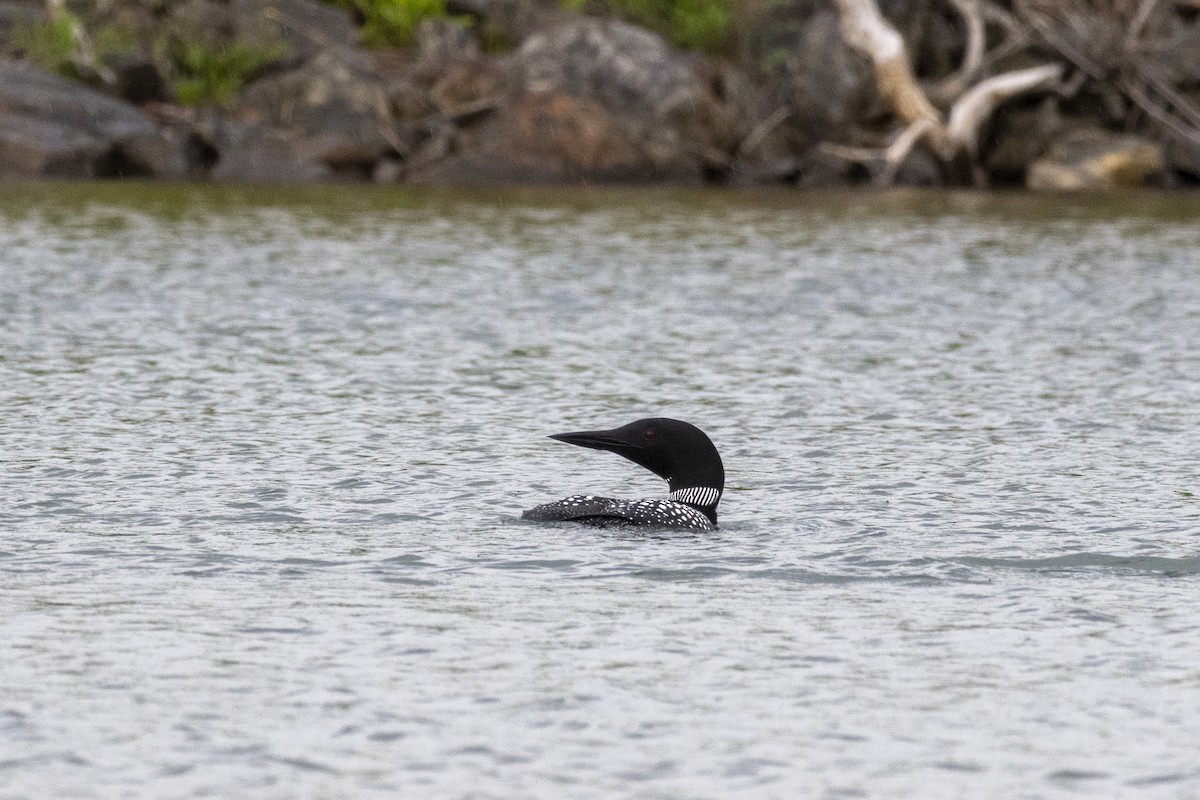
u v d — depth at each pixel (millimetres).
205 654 22328
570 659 22391
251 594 25125
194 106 113125
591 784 18422
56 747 19172
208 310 54969
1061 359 49094
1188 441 38406
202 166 111188
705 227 83875
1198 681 21891
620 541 28812
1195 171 118812
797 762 19109
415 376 45094
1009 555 28312
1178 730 20219
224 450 35938
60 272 62438
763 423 40125
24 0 118000
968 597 25688
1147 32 119375
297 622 23750
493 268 66938
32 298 56188
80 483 32594
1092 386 45156
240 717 20172
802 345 51062
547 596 25312
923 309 58312
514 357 48281
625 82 114375
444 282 62688
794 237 80000
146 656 22203
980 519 31000
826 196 104562
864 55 116375
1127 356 49688
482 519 30391
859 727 20219
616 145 113750
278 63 116750
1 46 113438
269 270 64875
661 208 94062
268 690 21047
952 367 47750
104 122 107188
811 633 23719
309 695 20922
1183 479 34531
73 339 49156
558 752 19297
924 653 22938
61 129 105562
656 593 25625
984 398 43406
